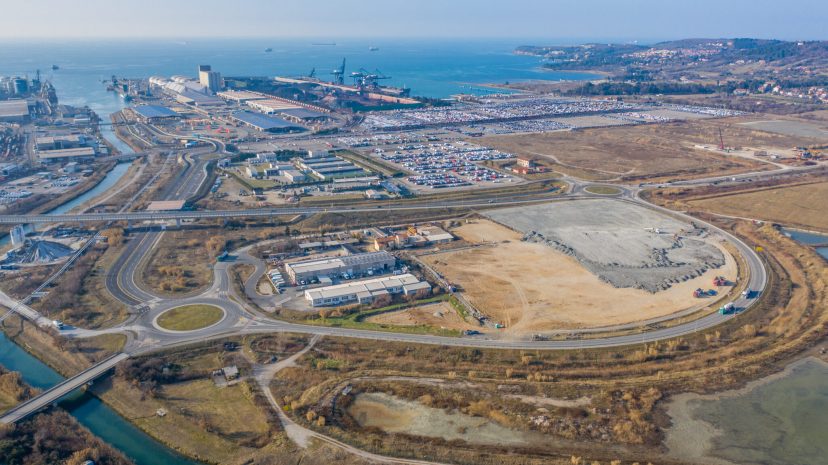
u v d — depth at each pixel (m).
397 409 90.19
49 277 137.38
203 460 79.69
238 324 115.75
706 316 120.00
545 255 154.00
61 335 111.06
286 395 93.25
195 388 95.88
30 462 77.31
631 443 82.50
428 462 78.38
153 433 85.12
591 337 110.94
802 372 100.38
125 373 97.81
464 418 87.94
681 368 101.06
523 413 88.81
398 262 149.12
